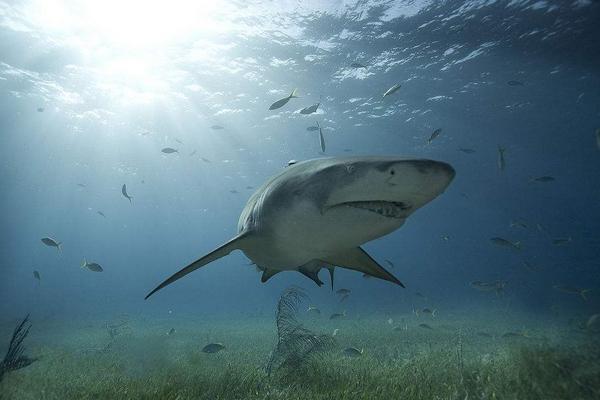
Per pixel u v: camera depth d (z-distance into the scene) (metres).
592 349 4.63
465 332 13.34
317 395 4.19
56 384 5.46
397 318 24.62
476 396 3.87
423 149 32.53
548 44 18.92
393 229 3.36
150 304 82.88
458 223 65.69
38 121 28.98
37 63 21.80
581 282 62.03
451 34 18.44
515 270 43.69
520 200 49.16
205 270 177.50
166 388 4.59
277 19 17.89
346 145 32.03
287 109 25.94
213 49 20.06
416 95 23.91
